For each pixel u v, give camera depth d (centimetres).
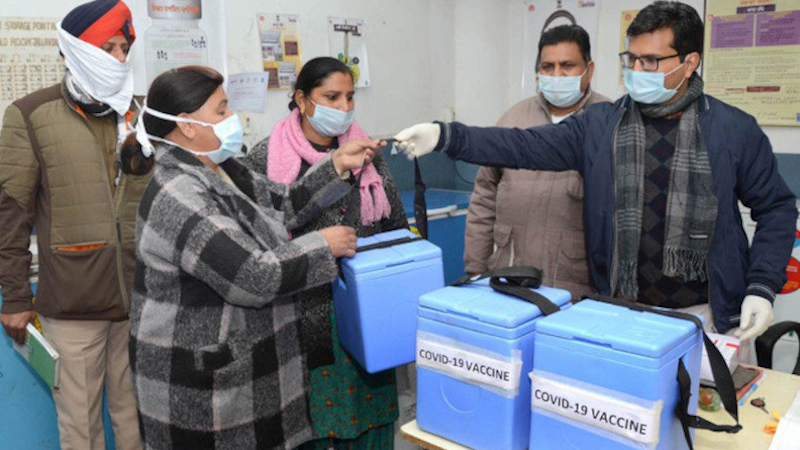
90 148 197
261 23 300
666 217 160
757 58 302
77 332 205
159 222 131
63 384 208
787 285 278
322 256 137
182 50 261
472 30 385
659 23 152
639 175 162
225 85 275
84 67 190
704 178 156
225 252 126
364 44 342
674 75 155
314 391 176
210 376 134
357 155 160
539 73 210
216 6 270
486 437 117
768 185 161
